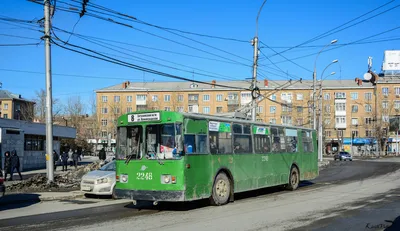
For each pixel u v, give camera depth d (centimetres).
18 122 3222
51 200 1520
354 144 8956
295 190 1797
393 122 7175
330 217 1041
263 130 1602
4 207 1338
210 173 1255
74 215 1130
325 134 9106
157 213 1139
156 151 1174
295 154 1844
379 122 8469
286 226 920
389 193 1627
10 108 9362
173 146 1150
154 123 1191
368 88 8962
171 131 1160
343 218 1027
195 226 923
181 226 925
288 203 1330
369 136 8875
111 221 1011
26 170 3369
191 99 9175
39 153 3628
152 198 1154
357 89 9019
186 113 1192
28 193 1658
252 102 2453
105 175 1541
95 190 1512
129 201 1450
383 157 7438
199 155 1211
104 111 9344
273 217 1043
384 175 2805
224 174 1327
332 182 2255
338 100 9031
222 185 1308
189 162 1162
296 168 1847
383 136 8344
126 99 9338
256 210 1172
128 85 9575
